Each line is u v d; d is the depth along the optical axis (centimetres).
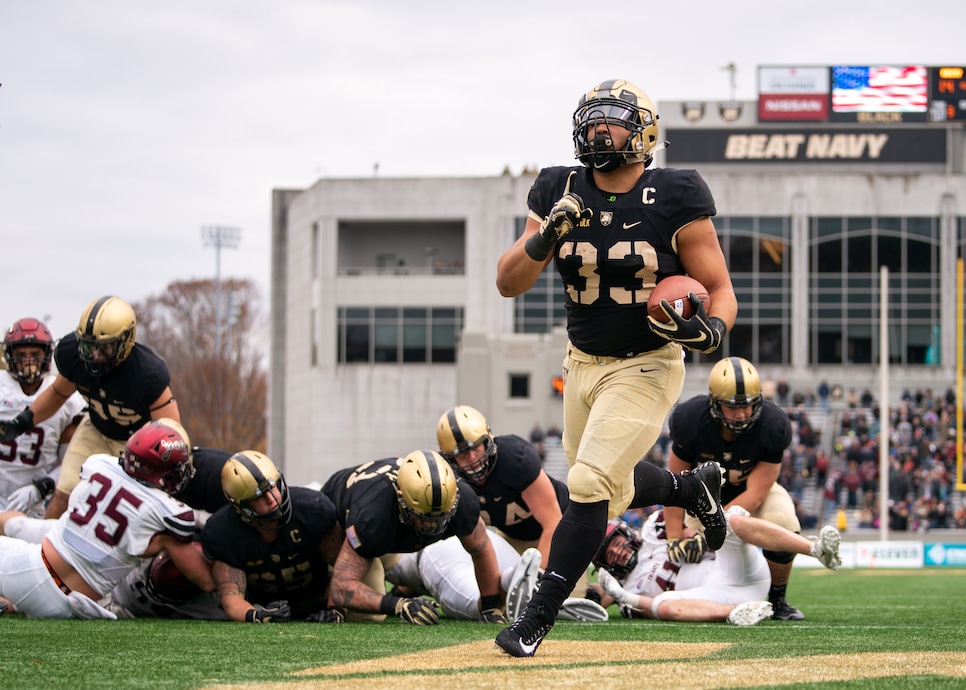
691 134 7212
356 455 7638
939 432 5794
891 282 6875
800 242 6919
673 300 762
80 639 947
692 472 923
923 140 7150
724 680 699
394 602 1128
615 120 789
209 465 1209
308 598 1248
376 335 7650
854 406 6203
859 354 6875
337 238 7700
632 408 804
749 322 6912
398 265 7831
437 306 7594
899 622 1299
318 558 1208
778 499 1356
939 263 6862
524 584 1065
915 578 2778
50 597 1137
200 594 1224
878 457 5347
